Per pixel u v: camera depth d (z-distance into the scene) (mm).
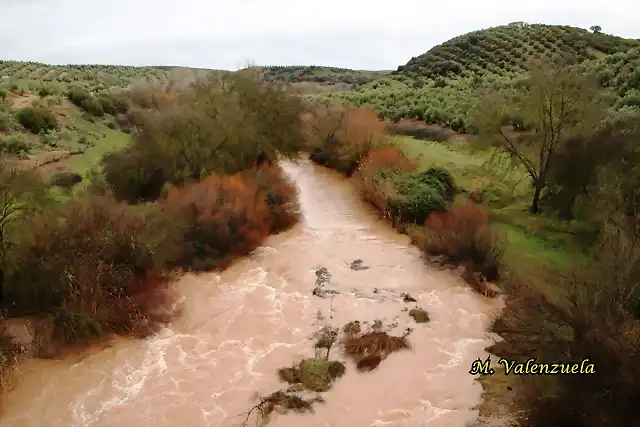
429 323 17047
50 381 14406
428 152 35969
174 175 26172
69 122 41125
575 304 11172
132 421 12930
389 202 26969
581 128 22797
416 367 14859
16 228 17047
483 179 29094
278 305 18453
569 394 10836
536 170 25906
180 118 26547
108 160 27312
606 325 10570
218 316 17766
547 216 23797
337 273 20859
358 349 15516
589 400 10477
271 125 35094
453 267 20906
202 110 28031
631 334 10672
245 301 18734
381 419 12906
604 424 10234
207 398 13750
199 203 22484
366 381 14328
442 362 15062
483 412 12945
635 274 11727
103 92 51594
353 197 31219
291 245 23906
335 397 13719
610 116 26188
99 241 17797
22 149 32219
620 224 14320
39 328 15836
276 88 35688
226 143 28078
